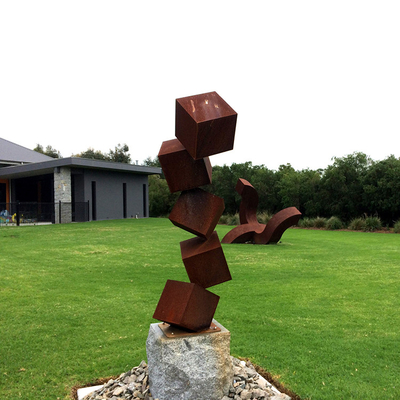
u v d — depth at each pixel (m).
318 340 5.03
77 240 15.52
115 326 5.60
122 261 10.84
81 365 4.36
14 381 4.03
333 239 17.20
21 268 9.79
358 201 26.23
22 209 31.72
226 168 35.56
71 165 23.73
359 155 25.95
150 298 7.04
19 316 6.03
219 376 3.46
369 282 8.32
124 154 58.97
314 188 27.98
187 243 3.94
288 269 9.77
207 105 3.27
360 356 4.55
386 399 3.61
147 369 3.95
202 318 3.52
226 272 3.67
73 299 6.99
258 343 4.94
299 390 3.77
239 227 15.62
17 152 30.84
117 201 28.86
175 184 3.55
